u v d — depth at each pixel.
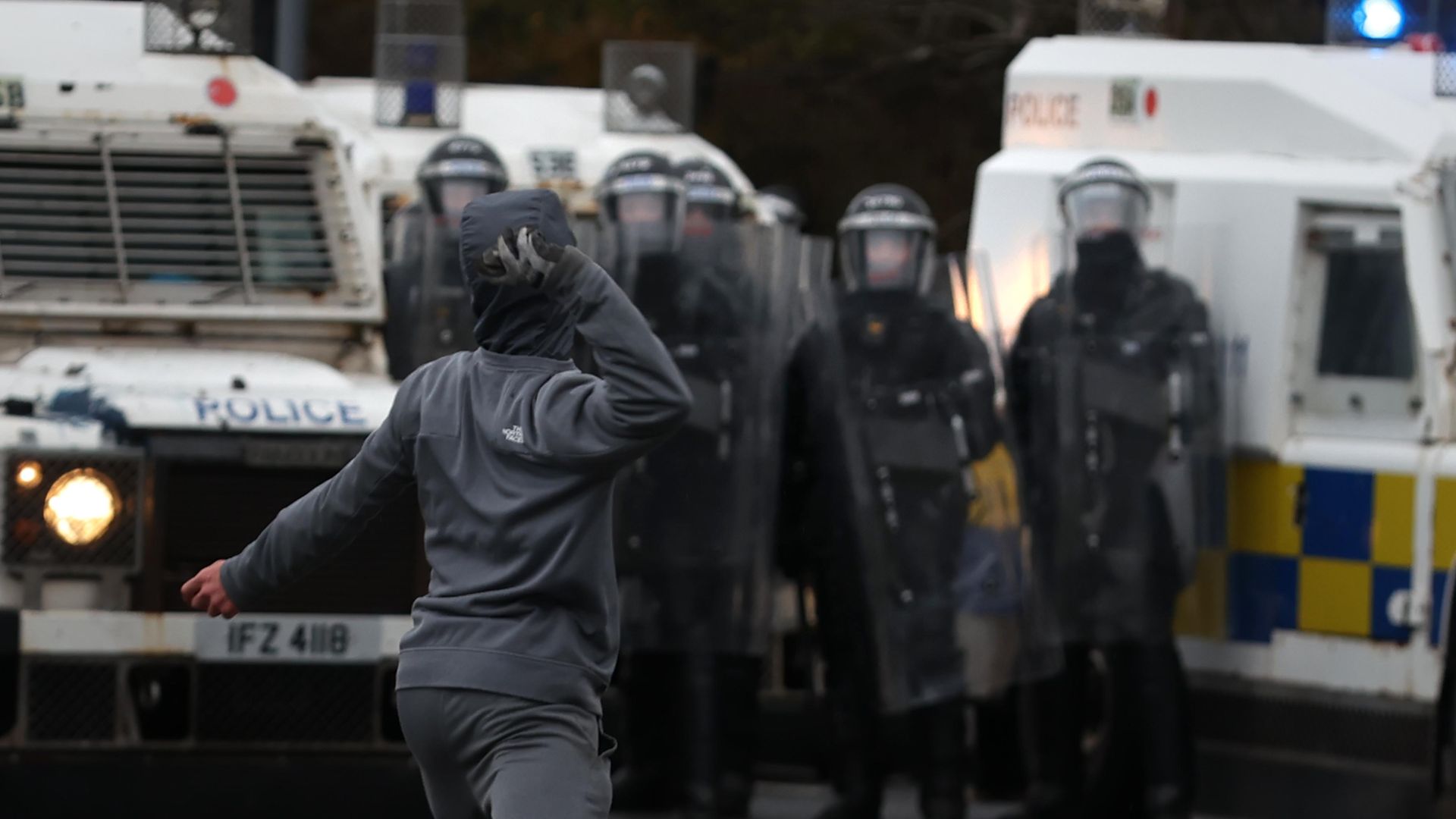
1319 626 23.41
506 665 12.55
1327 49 27.91
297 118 24.97
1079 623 22.20
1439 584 22.59
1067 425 22.30
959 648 21.70
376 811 21.64
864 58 59.34
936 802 21.80
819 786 23.52
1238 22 54.72
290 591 21.27
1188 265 23.03
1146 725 22.23
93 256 24.44
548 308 12.98
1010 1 57.47
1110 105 27.05
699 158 27.81
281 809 21.55
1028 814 22.48
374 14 61.94
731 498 21.66
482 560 12.79
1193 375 22.53
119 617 20.77
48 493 20.70
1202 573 22.88
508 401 12.77
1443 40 27.53
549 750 12.53
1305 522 23.62
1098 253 22.41
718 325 21.61
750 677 21.94
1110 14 28.69
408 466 13.20
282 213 24.80
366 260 24.86
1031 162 27.30
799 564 22.61
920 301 21.62
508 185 24.45
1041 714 22.30
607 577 12.88
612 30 59.72
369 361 24.86
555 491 12.63
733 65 59.47
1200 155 26.20
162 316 24.33
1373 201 23.92
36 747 20.72
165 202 24.66
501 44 60.00
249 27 25.55
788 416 22.06
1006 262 27.27
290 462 21.16
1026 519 21.98
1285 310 24.17
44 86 24.70
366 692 21.31
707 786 21.83
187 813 21.31
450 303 23.66
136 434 20.95
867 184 59.84
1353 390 23.92
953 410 21.58
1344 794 22.78
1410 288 23.50
